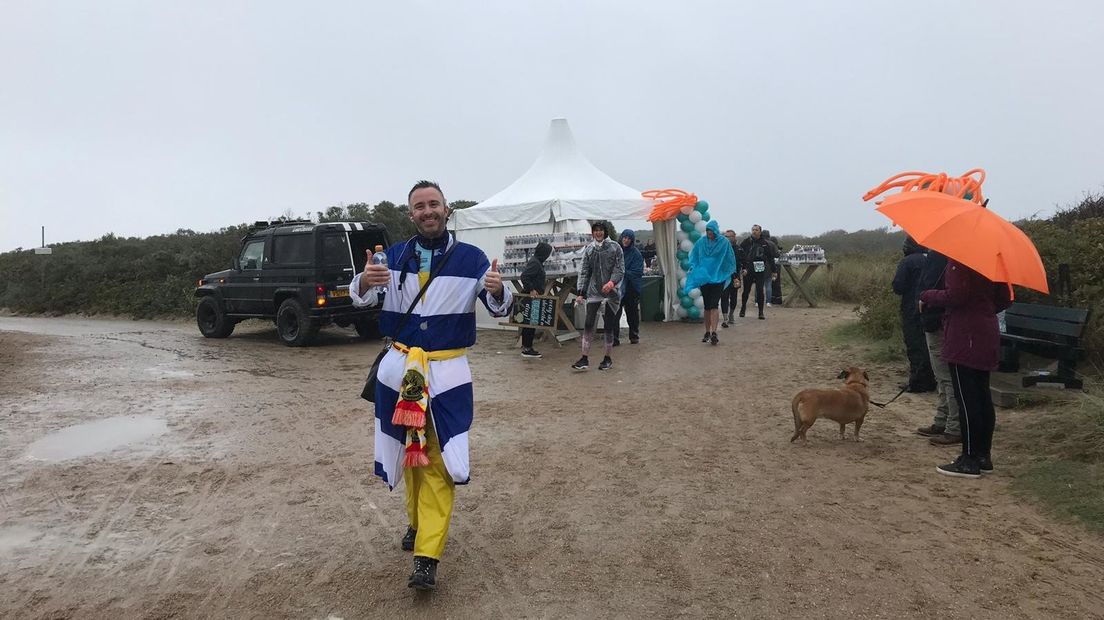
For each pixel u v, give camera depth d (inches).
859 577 141.4
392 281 143.9
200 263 829.2
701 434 248.5
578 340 482.3
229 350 483.8
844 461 214.8
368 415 286.8
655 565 149.1
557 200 527.8
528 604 134.1
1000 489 186.7
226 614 131.7
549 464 217.8
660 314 580.4
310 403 310.0
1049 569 142.9
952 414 227.0
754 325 547.2
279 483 204.4
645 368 376.2
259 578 145.6
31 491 198.5
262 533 168.7
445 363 139.8
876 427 253.6
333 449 238.2
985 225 180.9
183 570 149.7
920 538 158.6
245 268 533.0
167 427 268.4
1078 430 212.7
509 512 179.6
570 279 473.4
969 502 178.7
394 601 135.9
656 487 196.1
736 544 158.2
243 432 261.0
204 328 561.3
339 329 611.5
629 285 454.9
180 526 173.5
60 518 178.9
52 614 132.0
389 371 141.7
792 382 330.6
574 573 146.3
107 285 871.1
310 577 145.9
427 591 138.5
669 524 170.2
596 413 281.4
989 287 192.5
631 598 135.6
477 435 251.6
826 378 336.5
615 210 542.6
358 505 186.4
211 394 329.7
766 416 271.4
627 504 183.8
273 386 350.0
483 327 570.3
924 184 226.5
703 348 437.7
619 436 248.1
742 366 374.0
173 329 644.7
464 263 142.6
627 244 456.1
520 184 596.7
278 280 506.0
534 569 148.4
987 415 195.3
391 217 990.4
